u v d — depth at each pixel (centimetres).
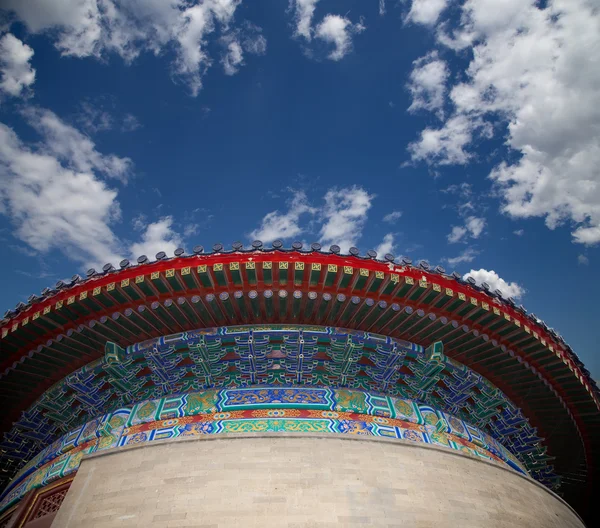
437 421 1577
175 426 1414
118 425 1488
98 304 1430
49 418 1723
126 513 1202
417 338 1600
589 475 2416
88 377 1580
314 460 1298
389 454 1371
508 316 1513
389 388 1590
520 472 1734
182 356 1538
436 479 1364
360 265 1339
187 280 1379
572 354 1777
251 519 1159
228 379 1530
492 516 1362
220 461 1286
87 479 1320
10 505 1642
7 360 1588
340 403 1479
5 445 1789
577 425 2089
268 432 1362
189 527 1151
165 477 1264
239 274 1362
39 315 1416
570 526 1673
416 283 1373
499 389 1900
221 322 1543
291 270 1346
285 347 1516
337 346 1511
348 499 1224
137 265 1361
